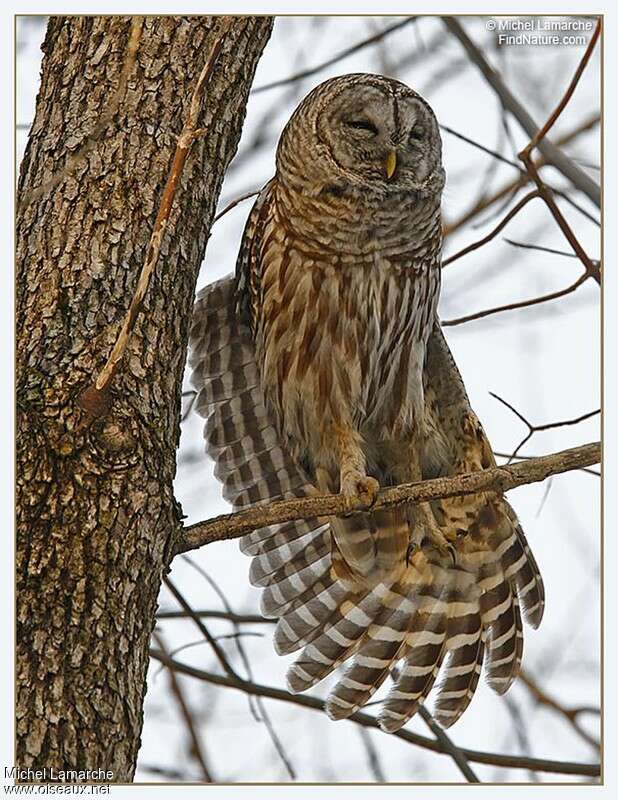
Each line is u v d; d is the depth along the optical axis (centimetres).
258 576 1091
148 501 719
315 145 1060
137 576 707
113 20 869
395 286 1052
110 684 679
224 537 769
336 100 1074
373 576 1090
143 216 807
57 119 838
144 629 709
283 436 1090
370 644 1078
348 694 1056
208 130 857
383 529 1076
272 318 1055
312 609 1086
